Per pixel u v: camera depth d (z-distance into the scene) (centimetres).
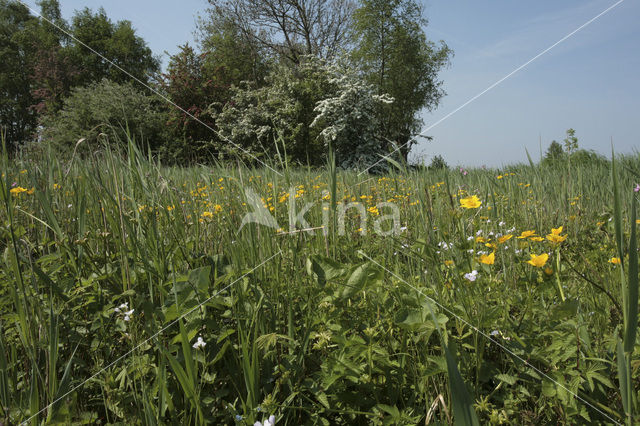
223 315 168
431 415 131
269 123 1784
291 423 149
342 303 175
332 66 1858
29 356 153
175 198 243
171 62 2050
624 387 115
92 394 160
